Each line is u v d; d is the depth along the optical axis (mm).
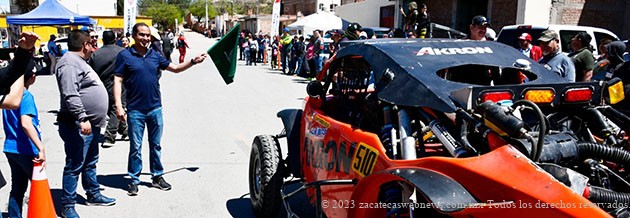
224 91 14195
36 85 15594
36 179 3934
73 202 4523
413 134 3076
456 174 2447
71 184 4480
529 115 2857
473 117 2691
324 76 4430
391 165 2844
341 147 3508
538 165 2312
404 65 3186
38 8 18484
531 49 8320
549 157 2512
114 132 7430
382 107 3436
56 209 4809
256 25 53906
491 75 3604
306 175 4270
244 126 8992
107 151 7109
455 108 2715
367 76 4086
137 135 5148
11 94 3098
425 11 10438
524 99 2746
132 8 22078
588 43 6688
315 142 4023
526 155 2439
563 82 3076
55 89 14633
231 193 5422
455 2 17625
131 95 5062
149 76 5047
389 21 22500
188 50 39031
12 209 4098
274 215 4598
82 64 4363
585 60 6395
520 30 11062
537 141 2449
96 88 4520
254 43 25438
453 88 2924
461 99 2734
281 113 4785
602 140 2941
